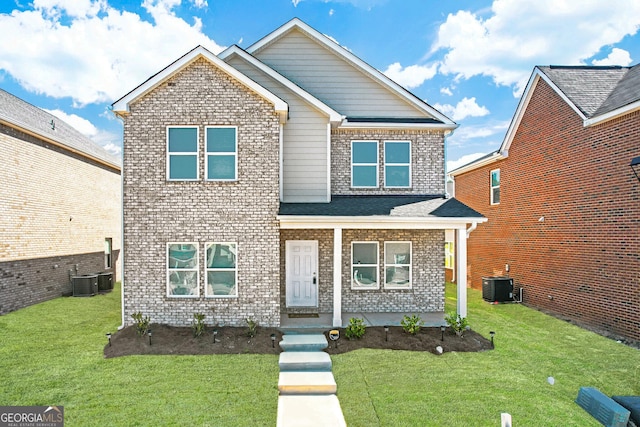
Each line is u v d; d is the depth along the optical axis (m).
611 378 7.50
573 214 11.99
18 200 13.35
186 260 10.27
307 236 12.26
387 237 12.39
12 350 8.69
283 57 13.44
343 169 12.80
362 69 13.43
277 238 10.28
